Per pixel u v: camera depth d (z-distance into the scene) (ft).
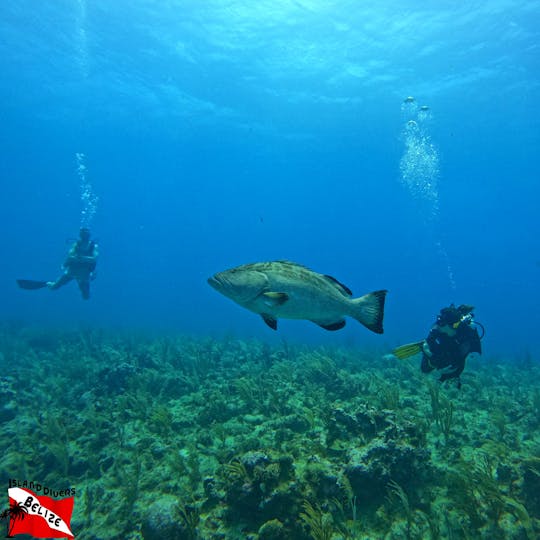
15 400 27.96
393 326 137.90
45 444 20.85
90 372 34.24
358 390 27.45
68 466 19.33
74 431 22.70
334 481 14.89
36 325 66.18
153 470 18.37
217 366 37.01
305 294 11.25
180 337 57.52
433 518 14.44
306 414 21.17
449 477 16.14
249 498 14.17
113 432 22.13
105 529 15.03
